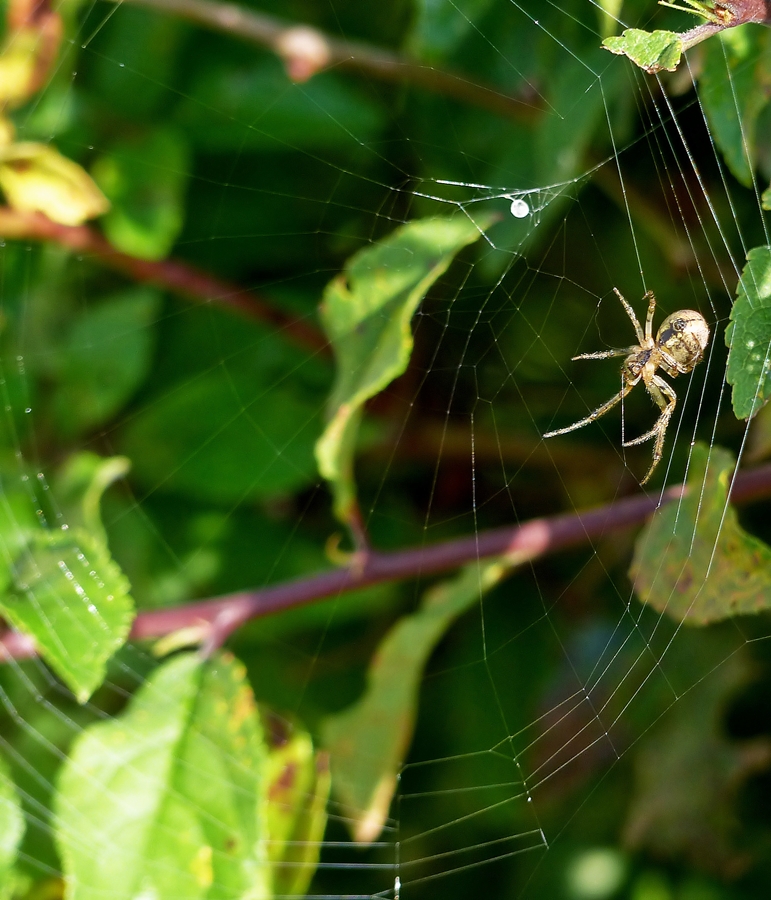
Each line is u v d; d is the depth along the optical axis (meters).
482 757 0.49
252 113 0.50
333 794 0.48
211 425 0.50
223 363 0.50
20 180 0.49
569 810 0.48
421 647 0.47
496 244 0.48
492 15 0.48
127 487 0.50
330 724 0.48
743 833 0.47
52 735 0.49
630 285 0.48
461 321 0.50
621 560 0.48
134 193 0.50
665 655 0.47
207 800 0.46
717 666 0.47
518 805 0.48
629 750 0.48
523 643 0.49
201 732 0.47
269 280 0.51
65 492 0.49
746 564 0.45
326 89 0.50
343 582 0.47
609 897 0.47
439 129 0.49
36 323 0.51
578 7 0.47
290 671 0.49
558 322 0.49
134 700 0.47
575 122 0.47
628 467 0.49
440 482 0.50
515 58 0.48
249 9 0.50
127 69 0.50
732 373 0.43
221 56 0.50
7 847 0.47
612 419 0.49
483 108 0.49
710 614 0.45
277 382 0.50
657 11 0.46
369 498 0.50
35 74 0.49
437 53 0.48
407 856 0.49
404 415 0.50
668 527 0.45
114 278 0.51
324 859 0.49
